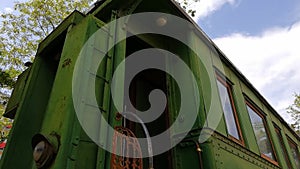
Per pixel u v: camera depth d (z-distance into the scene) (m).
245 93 4.78
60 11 10.58
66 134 1.57
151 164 2.47
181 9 3.37
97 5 3.05
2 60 9.88
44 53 3.09
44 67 3.03
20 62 10.20
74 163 1.53
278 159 5.00
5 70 9.73
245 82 5.00
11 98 3.97
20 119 2.53
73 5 10.78
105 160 1.80
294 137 8.06
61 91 1.90
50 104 1.93
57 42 2.88
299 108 15.74
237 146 3.35
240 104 4.26
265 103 5.86
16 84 4.12
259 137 4.64
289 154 6.21
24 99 2.66
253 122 4.68
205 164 2.57
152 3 3.20
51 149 1.53
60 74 2.08
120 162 2.04
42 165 1.50
